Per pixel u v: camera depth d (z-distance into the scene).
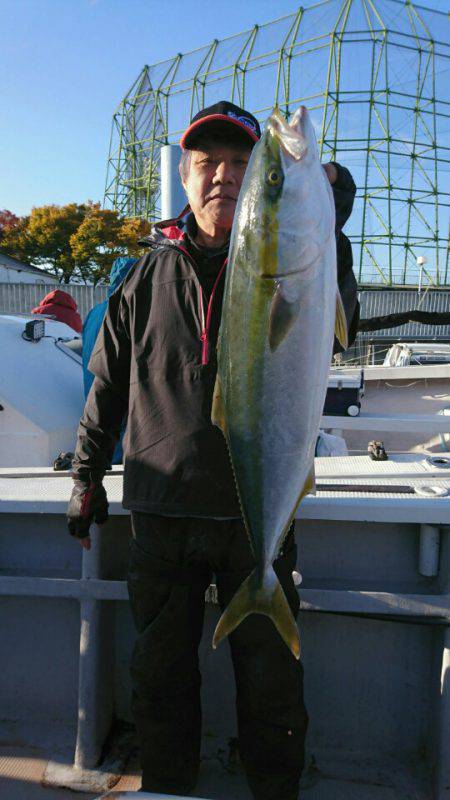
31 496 2.14
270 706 1.81
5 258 35.38
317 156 1.48
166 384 1.79
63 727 2.26
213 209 1.80
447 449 5.48
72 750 2.15
